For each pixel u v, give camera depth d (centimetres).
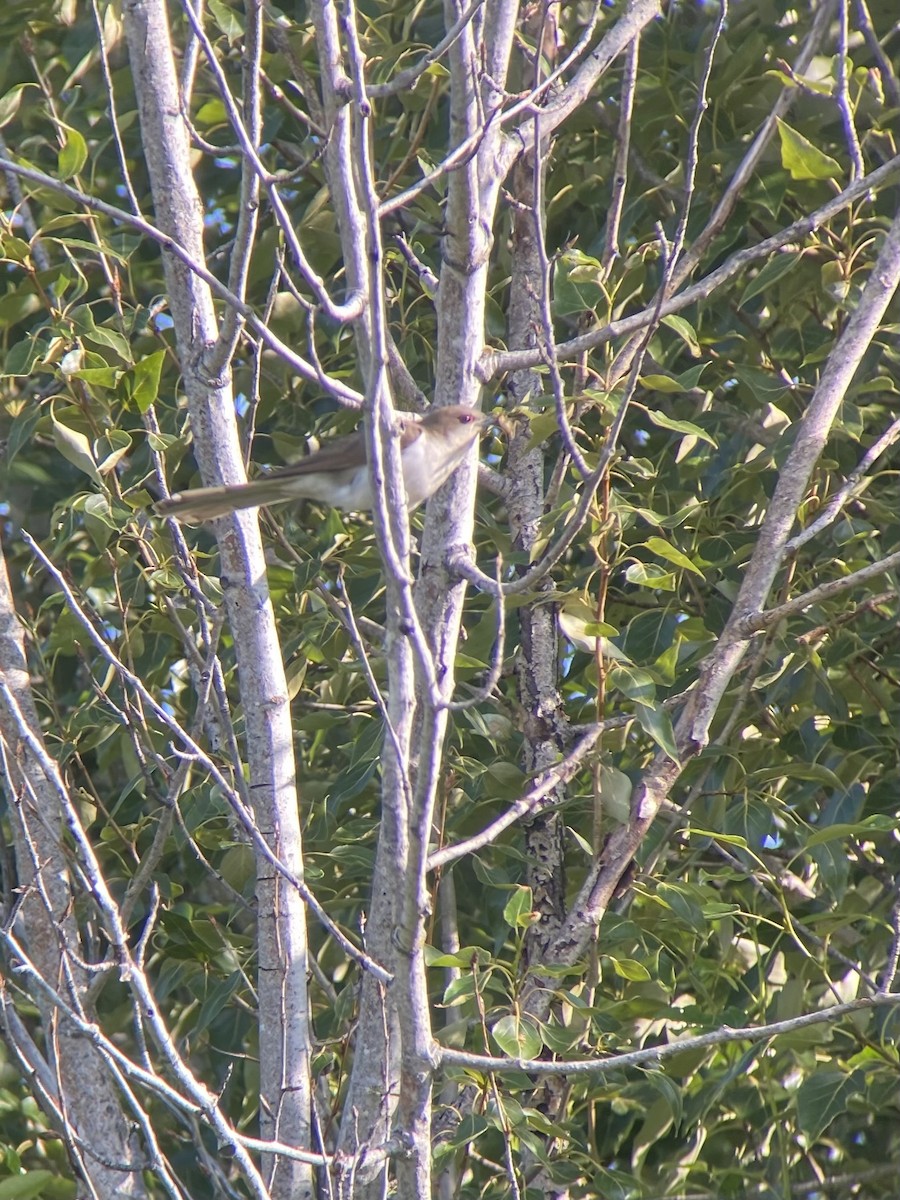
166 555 1087
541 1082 981
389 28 1288
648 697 899
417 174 1232
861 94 1162
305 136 1291
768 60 1243
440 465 882
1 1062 1138
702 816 1097
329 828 1089
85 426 1063
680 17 1335
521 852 1034
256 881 902
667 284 758
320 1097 995
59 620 1059
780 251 1110
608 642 930
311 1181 850
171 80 934
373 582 1148
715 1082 1009
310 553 1159
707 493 1176
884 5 1276
